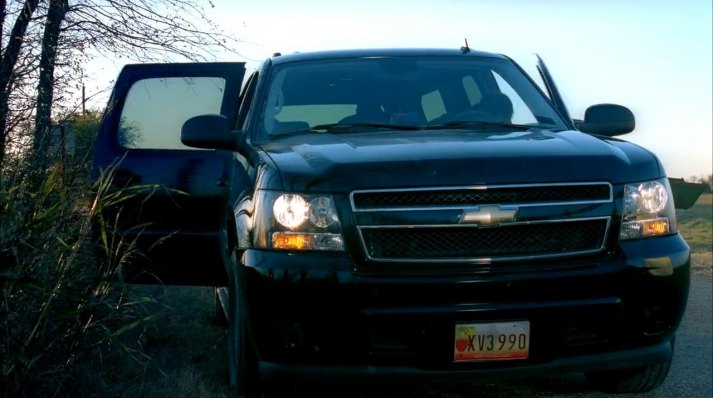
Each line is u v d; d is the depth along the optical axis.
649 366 4.35
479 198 3.74
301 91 5.12
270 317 3.69
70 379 3.88
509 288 3.67
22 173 4.11
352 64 5.40
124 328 3.86
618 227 3.89
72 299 3.66
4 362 3.42
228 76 5.83
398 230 3.70
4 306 3.41
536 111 5.19
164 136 5.65
